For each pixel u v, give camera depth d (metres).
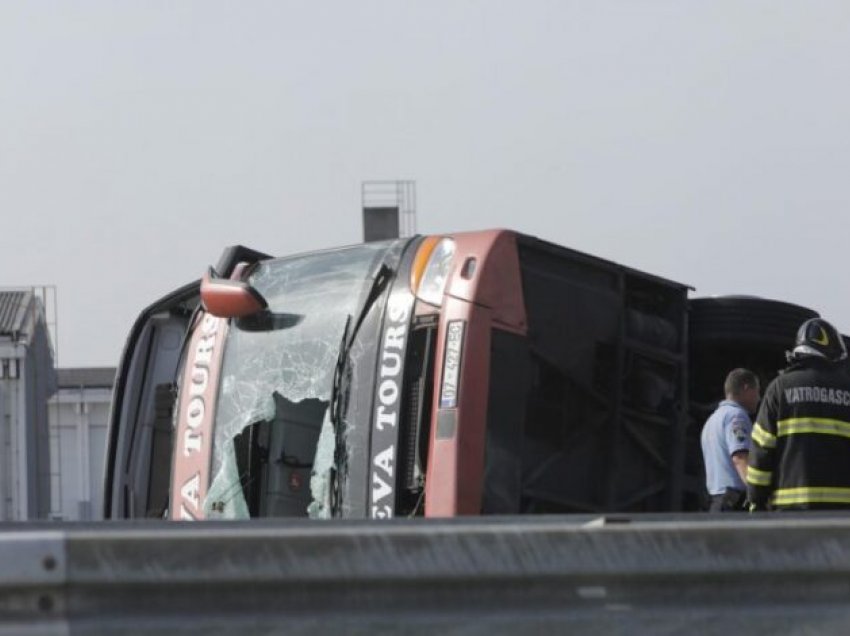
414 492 30.50
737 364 38.09
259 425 33.06
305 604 11.49
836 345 28.28
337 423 31.58
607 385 33.00
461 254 31.03
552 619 11.72
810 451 27.72
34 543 11.05
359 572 11.56
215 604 11.35
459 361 30.16
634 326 33.75
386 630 11.52
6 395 78.56
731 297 37.00
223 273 35.16
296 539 11.49
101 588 11.16
